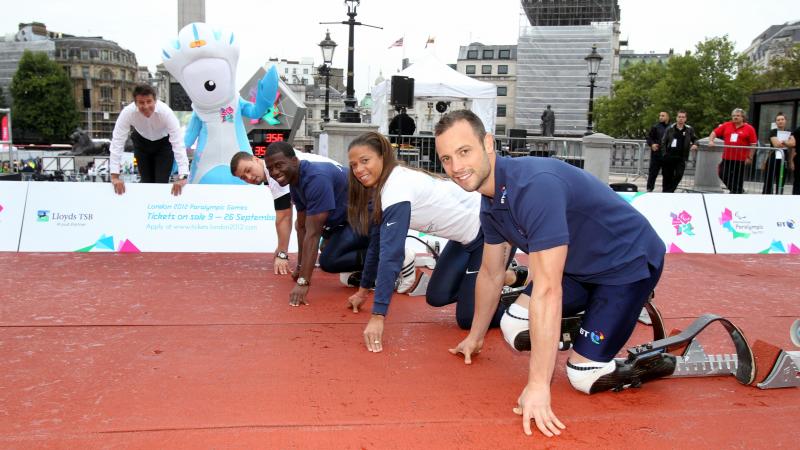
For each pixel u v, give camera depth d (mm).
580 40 55156
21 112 69375
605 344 2490
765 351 2750
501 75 85500
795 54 40500
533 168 2268
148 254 5840
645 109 50094
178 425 2258
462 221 3375
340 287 4602
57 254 5734
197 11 16422
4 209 5922
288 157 3730
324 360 3004
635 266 2443
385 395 2586
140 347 3139
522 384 2752
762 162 10523
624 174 16344
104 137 101688
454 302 3834
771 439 2258
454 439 2207
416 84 17906
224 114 7891
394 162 3141
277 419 2324
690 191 11859
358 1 12539
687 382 2799
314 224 3898
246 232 6141
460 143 2221
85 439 2141
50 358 2951
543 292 2188
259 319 3693
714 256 6535
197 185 6105
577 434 2266
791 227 7043
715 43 44875
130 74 106500
